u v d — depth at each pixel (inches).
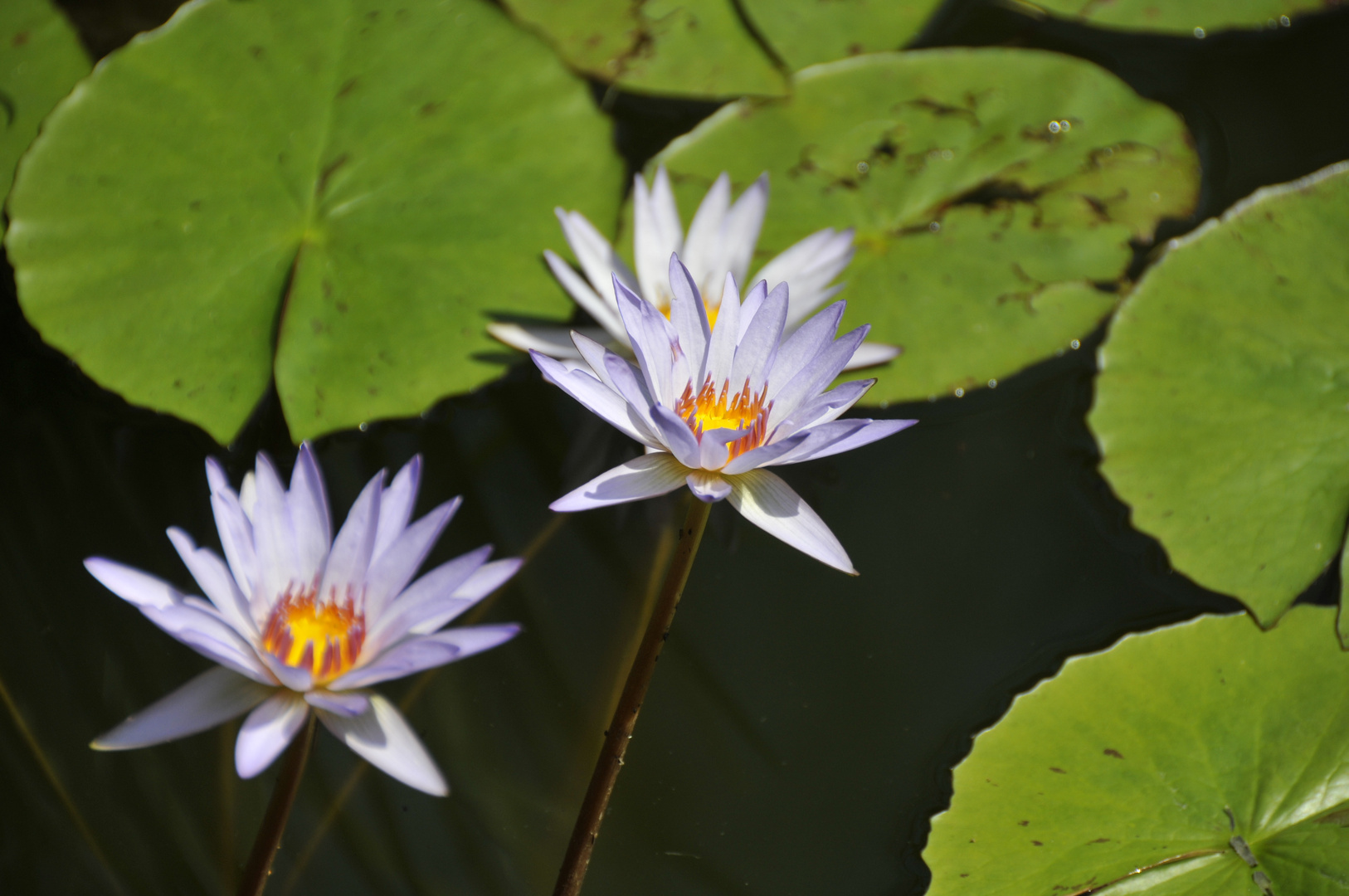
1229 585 104.5
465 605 101.6
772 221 108.3
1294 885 102.0
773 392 103.1
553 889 102.8
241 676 101.3
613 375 102.0
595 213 108.2
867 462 106.6
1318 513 104.7
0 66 108.9
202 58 108.7
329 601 101.7
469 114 108.8
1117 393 106.2
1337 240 107.2
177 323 106.0
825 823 103.3
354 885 102.7
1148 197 108.8
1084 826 102.7
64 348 105.5
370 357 106.0
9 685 103.9
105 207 106.7
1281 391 105.8
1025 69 110.6
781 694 104.4
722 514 106.5
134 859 102.8
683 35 110.8
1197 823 102.7
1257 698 103.7
